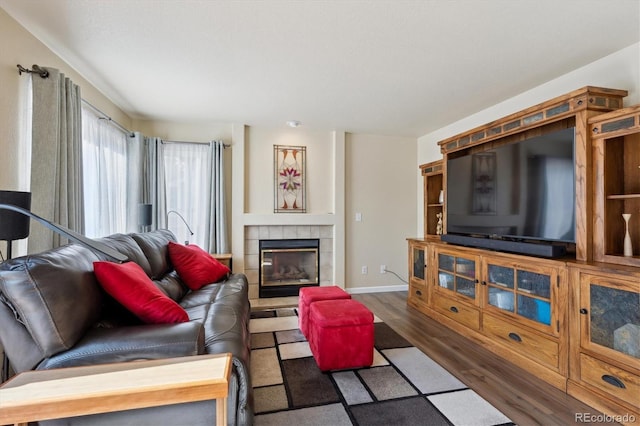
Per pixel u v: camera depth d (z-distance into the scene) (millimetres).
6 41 1785
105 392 946
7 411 902
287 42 2105
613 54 2256
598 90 2049
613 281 1733
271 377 2125
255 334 2912
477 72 2564
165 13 1790
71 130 2160
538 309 2180
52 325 1172
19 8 1742
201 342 1340
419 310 3664
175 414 1146
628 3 1701
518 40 2082
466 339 2809
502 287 2480
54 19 1845
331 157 4516
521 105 3037
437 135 4367
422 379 2105
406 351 2545
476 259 2748
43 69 1928
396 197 4703
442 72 2564
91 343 1228
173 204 3957
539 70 2531
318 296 2725
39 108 1925
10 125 1827
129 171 3570
